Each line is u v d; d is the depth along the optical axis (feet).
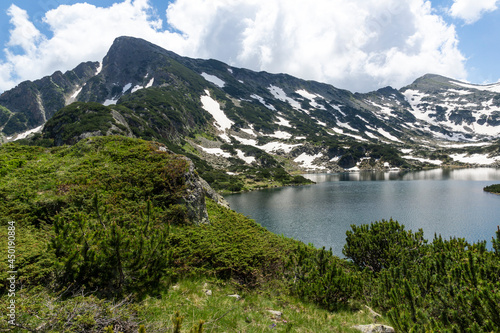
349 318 29.12
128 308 20.36
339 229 132.46
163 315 21.85
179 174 49.80
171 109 551.18
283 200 228.63
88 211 37.65
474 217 148.77
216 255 34.45
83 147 59.77
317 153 629.51
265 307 28.22
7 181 43.55
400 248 46.88
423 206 181.37
